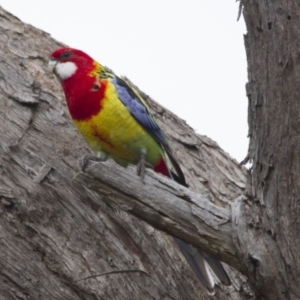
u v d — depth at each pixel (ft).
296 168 29.19
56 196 38.22
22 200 37.58
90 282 36.94
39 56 45.88
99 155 38.11
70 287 36.81
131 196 31.35
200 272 34.58
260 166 30.14
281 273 29.73
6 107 40.42
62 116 41.70
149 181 31.35
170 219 30.96
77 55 37.52
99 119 36.27
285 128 29.25
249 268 30.22
